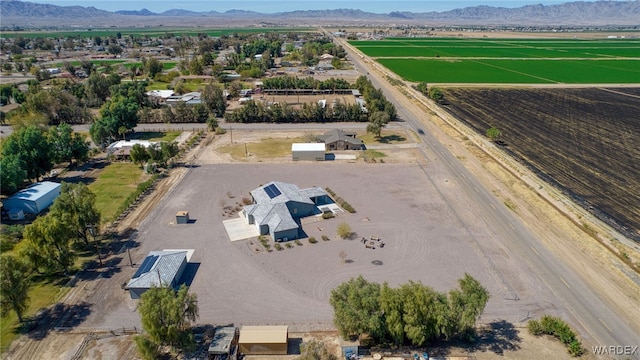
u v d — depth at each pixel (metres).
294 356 38.91
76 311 44.56
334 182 77.56
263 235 59.25
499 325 42.69
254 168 84.44
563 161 87.44
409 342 40.56
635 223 62.69
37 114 112.69
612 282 49.41
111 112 104.19
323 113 119.75
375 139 103.62
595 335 41.31
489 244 57.16
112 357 38.62
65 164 87.94
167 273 47.66
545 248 56.31
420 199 70.62
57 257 48.88
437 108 133.00
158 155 84.50
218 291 47.50
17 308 41.38
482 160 89.31
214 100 129.00
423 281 49.09
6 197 72.31
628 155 90.62
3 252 54.84
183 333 38.34
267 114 119.75
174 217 64.38
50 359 38.41
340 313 38.72
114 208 67.44
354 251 55.34
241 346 38.88
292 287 48.28
